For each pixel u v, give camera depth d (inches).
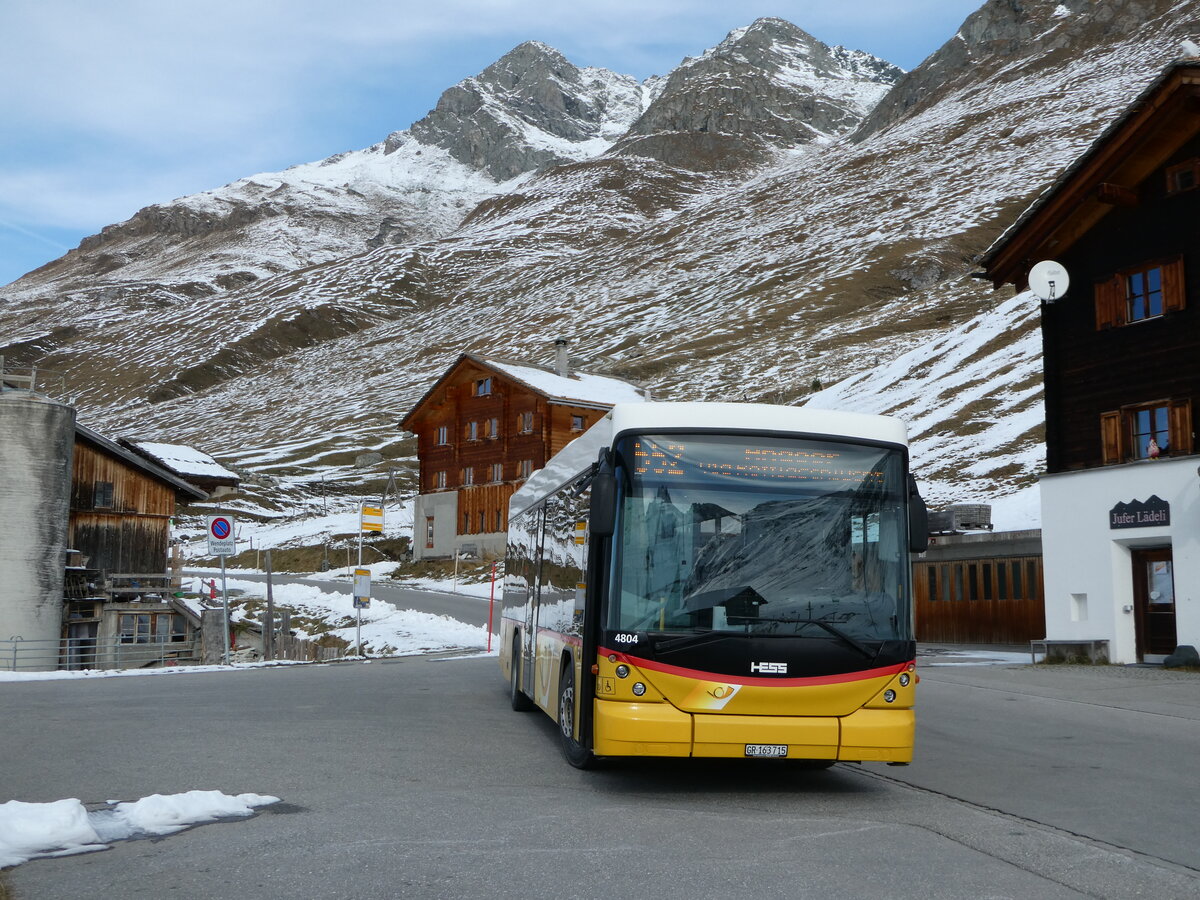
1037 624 1171.3
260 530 3767.2
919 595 1360.7
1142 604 929.5
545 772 403.2
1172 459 887.1
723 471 369.7
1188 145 917.2
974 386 2876.5
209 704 598.5
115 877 246.7
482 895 232.7
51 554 1446.9
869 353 4852.4
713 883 245.4
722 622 354.6
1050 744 494.0
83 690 690.2
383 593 2192.4
